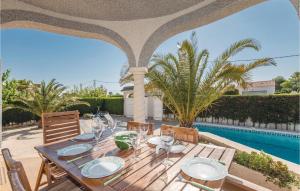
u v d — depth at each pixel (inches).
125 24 219.1
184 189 53.0
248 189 83.7
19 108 384.5
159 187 54.0
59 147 91.2
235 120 430.6
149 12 196.9
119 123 150.6
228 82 202.7
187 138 103.9
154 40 209.5
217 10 163.8
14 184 37.4
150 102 559.8
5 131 347.9
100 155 79.5
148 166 68.2
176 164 70.3
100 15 205.9
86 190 74.1
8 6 170.6
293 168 123.2
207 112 466.3
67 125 124.0
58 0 174.1
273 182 116.8
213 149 87.8
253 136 377.7
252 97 405.7
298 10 118.4
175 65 217.2
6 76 403.9
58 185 79.4
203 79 210.4
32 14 182.7
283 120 367.2
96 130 106.0
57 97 396.2
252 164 130.7
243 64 195.5
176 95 219.0
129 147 84.6
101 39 243.4
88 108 605.6
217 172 62.7
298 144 326.6
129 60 223.5
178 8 186.4
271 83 737.6
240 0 150.6
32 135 310.0
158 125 421.7
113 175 60.9
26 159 169.6
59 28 203.3
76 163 71.4
